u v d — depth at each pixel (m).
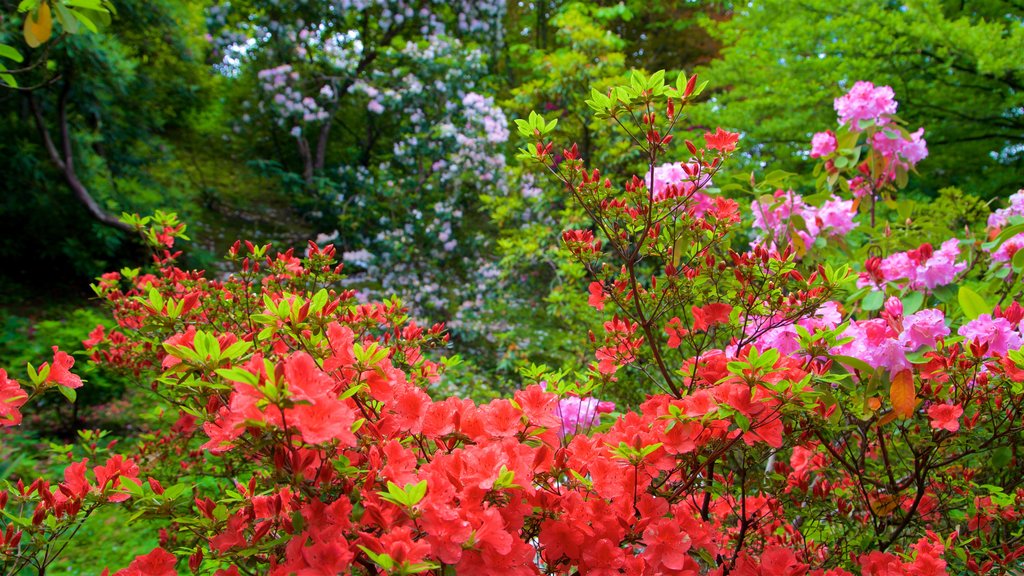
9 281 6.76
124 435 4.51
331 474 0.97
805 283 1.48
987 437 1.69
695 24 13.20
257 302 2.02
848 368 1.51
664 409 1.39
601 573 1.11
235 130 10.91
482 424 1.21
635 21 13.49
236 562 1.17
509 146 10.06
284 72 9.63
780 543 1.83
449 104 9.48
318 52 9.91
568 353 5.63
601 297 1.83
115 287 2.37
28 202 6.72
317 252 1.95
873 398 1.60
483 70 10.13
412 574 0.90
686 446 1.23
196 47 8.49
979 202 4.01
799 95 7.07
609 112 1.47
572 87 6.89
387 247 8.31
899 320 1.53
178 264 7.04
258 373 0.86
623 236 1.67
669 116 1.46
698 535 1.22
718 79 8.25
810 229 2.39
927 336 1.52
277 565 1.05
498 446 1.12
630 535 1.19
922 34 6.33
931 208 3.97
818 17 7.34
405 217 8.90
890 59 6.84
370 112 10.62
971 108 7.01
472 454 1.08
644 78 1.39
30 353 4.60
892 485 1.71
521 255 6.24
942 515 1.86
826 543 1.88
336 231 8.88
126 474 1.31
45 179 6.76
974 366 1.47
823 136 2.64
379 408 1.26
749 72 8.03
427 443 1.34
